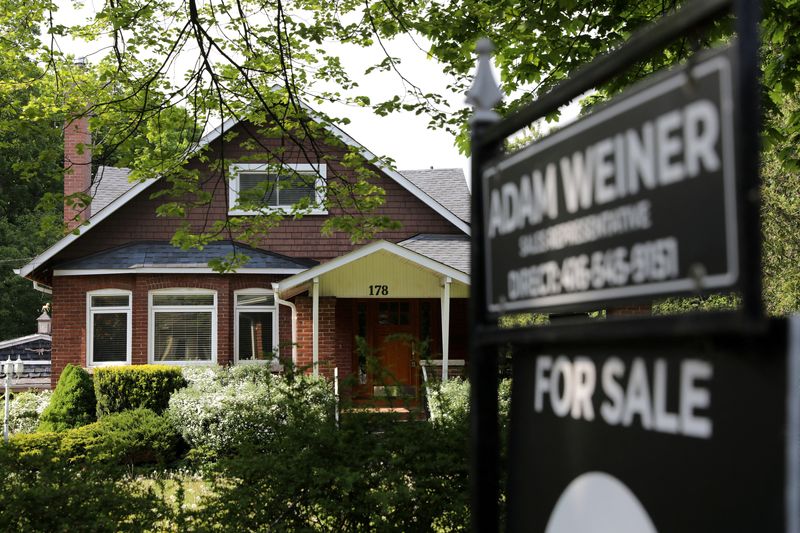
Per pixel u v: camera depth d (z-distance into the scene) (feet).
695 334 3.98
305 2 30.83
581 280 4.93
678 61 24.06
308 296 58.44
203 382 54.13
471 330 6.05
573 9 26.09
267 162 34.40
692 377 4.20
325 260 66.23
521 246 5.54
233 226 35.12
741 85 3.74
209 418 46.78
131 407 55.11
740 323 3.73
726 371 3.97
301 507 18.24
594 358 4.96
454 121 30.07
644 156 4.42
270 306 63.98
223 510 18.08
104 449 20.03
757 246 3.73
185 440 47.98
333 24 29.81
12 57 31.71
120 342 63.05
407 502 17.53
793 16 24.27
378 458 18.24
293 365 20.63
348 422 18.83
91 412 57.47
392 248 53.93
